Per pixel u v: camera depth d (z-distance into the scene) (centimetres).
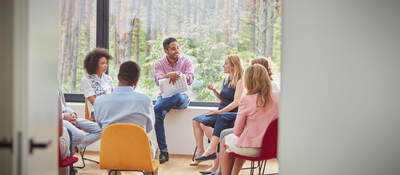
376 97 172
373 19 171
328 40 177
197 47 461
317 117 180
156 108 434
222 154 324
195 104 470
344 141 177
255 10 448
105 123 298
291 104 183
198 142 422
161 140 435
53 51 174
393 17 169
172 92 429
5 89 144
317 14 177
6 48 143
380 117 172
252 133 291
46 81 165
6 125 144
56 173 182
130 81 303
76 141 337
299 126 182
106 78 428
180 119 454
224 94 397
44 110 163
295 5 180
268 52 449
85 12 471
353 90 175
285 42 181
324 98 178
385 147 173
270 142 288
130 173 381
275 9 445
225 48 457
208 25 457
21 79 144
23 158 145
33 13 150
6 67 143
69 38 474
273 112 291
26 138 145
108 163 273
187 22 459
